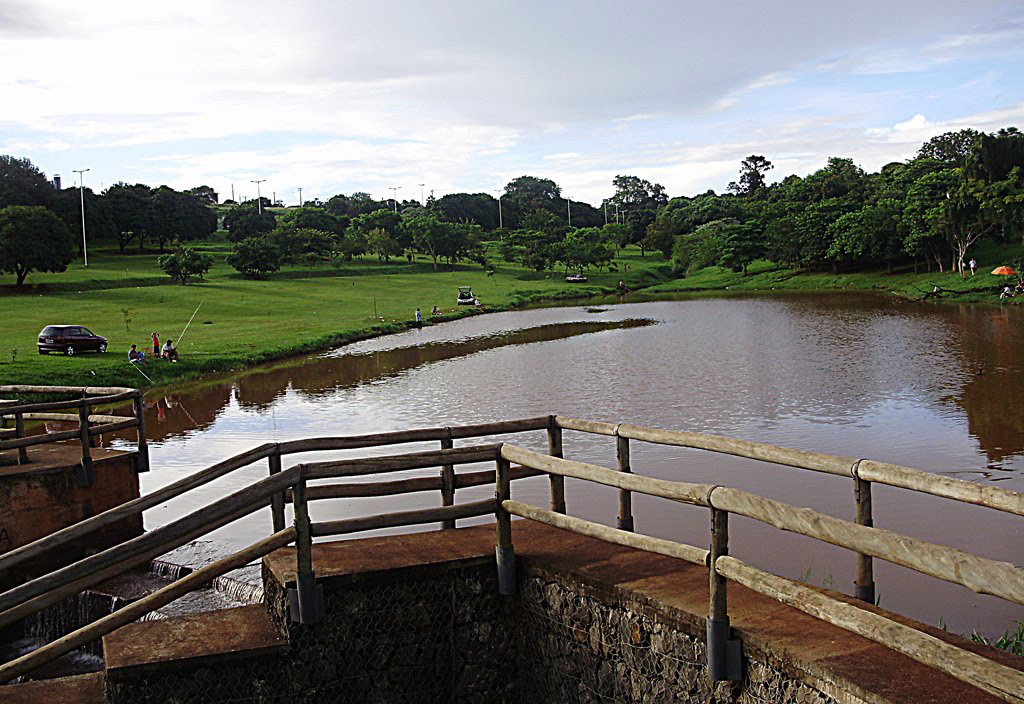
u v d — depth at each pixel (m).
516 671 6.24
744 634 4.68
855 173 140.12
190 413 28.78
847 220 101.00
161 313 66.75
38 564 11.80
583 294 99.25
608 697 5.54
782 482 16.22
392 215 161.00
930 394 25.88
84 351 42.62
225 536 13.79
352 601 5.78
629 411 25.12
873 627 3.91
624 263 142.62
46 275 91.94
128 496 12.90
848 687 4.07
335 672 5.73
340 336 52.81
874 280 93.62
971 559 3.61
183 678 5.43
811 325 51.00
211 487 17.81
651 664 5.22
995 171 103.19
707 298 86.56
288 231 116.75
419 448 21.31
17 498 11.67
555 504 7.05
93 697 5.72
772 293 90.62
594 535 5.45
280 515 6.68
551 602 5.95
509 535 6.12
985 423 21.53
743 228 118.94
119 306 70.69
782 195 155.12
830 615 4.09
